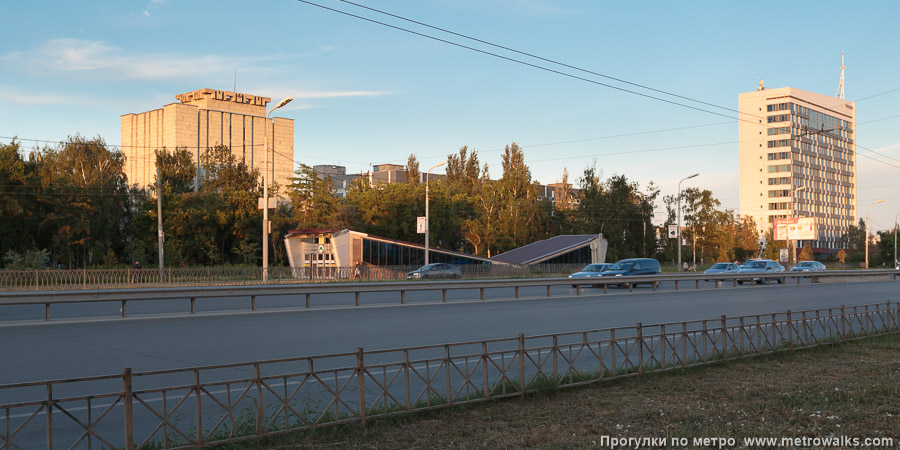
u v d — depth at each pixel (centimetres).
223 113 13400
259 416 699
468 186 9269
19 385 576
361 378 763
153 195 6981
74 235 5769
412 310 2341
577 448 682
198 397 669
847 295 3416
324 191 6844
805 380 1045
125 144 13900
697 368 1130
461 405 848
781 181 15512
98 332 1659
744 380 1045
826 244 16550
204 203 6306
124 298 2058
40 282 3681
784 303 2819
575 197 10338
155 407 886
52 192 5706
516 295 3028
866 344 1452
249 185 7231
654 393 948
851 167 17700
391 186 7256
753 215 15875
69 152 6500
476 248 7694
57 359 1250
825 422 790
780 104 15538
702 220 8794
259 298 3033
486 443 698
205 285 4012
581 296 3200
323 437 710
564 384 969
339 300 2941
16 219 5631
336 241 5384
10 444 576
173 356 1293
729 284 4866
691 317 2170
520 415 818
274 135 14162
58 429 773
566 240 6969
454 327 1814
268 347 1416
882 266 10894
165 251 5881
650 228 8838
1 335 1596
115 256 5894
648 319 2084
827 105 16875
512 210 7744
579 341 1576
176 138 12700
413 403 863
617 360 1302
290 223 6488
